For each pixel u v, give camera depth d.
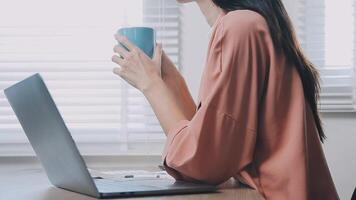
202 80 1.04
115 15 1.86
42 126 0.85
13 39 1.85
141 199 0.81
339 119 1.83
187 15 1.84
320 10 1.85
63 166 0.85
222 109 0.95
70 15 1.86
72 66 1.86
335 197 1.14
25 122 0.94
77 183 0.84
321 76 1.85
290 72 1.05
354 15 1.84
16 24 1.85
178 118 1.02
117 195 0.81
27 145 1.85
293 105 1.03
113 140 1.85
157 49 1.15
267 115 1.01
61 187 0.95
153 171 1.41
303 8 1.85
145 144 1.85
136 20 1.86
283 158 0.99
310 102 1.12
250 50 0.99
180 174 1.03
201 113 0.95
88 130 1.85
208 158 0.94
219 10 1.19
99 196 0.80
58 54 1.86
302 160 0.98
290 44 1.06
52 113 0.78
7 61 1.86
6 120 1.86
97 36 1.86
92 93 1.86
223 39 1.00
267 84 1.02
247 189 0.96
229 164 0.96
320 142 1.14
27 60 1.86
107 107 1.86
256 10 1.06
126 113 1.86
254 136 0.97
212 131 0.94
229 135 0.95
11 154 1.84
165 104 1.03
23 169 1.58
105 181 1.04
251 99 0.98
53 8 1.86
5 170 1.53
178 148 0.96
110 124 1.86
